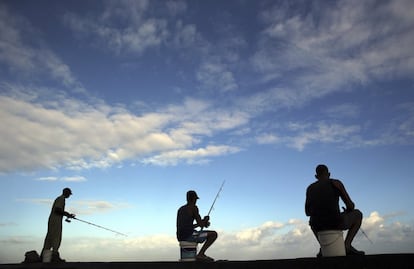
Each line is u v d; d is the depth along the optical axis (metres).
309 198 5.99
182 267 5.58
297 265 4.94
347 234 6.01
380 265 4.46
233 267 5.31
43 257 9.64
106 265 6.02
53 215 10.02
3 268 7.09
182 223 7.19
